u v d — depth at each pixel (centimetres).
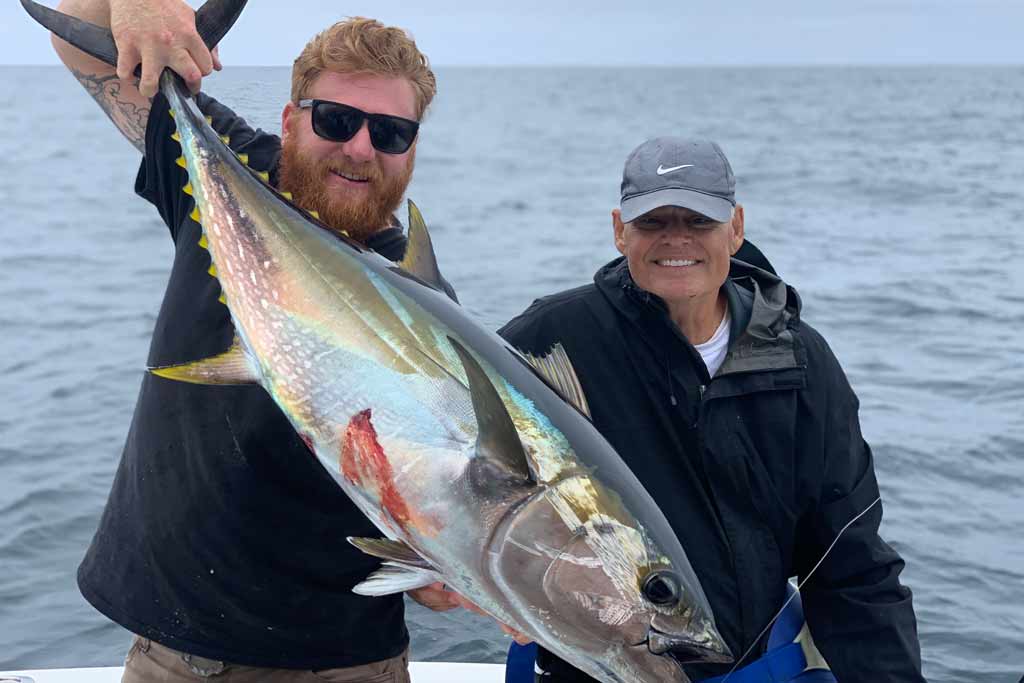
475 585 229
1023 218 2395
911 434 841
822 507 326
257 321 250
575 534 229
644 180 311
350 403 238
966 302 1415
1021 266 1722
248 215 254
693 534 315
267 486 285
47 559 597
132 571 300
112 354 1046
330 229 252
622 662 234
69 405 880
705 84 15125
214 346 291
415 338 238
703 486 319
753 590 315
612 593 230
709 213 305
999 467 763
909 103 9200
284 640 296
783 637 327
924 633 520
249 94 304
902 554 613
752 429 318
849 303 1409
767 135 5316
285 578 292
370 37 288
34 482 705
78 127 4519
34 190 2462
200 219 259
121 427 823
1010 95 11094
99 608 303
